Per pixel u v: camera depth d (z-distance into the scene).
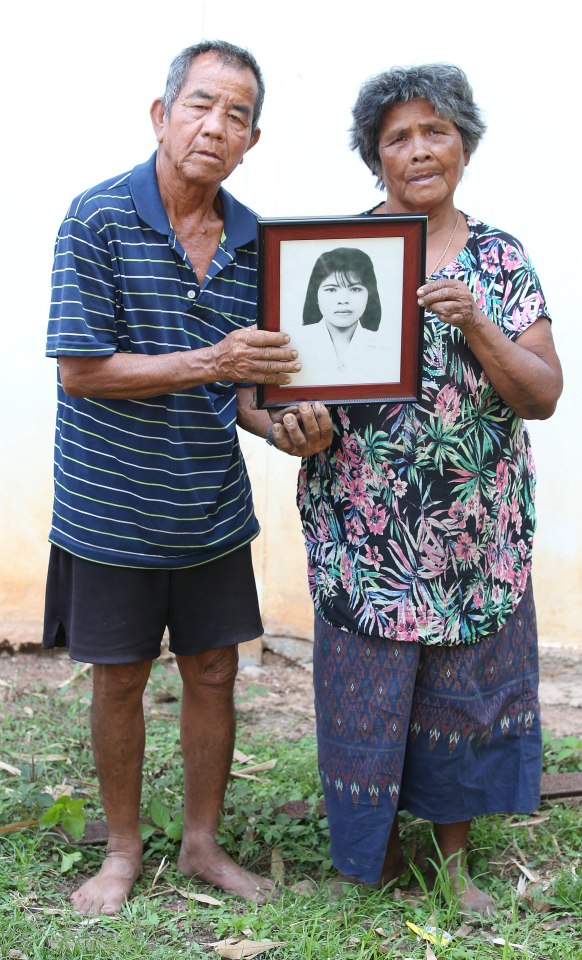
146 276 2.80
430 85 2.73
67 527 2.96
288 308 2.73
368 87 2.82
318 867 3.33
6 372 4.74
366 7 4.53
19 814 3.46
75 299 2.74
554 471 4.75
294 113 4.59
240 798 3.65
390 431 2.85
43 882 3.14
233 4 4.56
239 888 3.14
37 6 4.56
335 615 2.99
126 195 2.81
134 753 3.14
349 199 4.64
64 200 4.66
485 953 2.83
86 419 2.89
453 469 2.86
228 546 3.07
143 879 3.22
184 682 3.22
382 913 2.96
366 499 2.90
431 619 2.90
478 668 3.00
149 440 2.87
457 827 3.16
